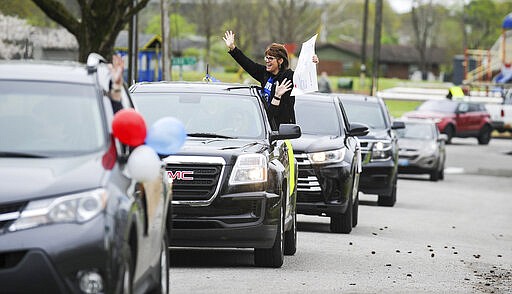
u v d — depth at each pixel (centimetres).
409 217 4694
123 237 1576
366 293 2438
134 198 1667
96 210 1556
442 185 7175
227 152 2653
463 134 12350
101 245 1538
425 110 12369
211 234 2623
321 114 4022
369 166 4984
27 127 1748
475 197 6241
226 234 2627
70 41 7425
